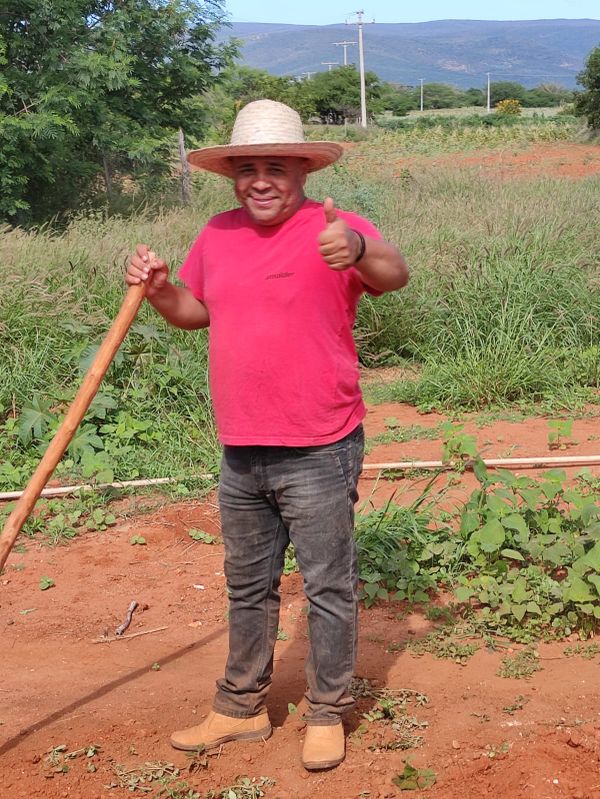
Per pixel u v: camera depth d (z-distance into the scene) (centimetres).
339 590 333
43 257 981
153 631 466
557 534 477
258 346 312
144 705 388
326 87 7700
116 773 340
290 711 375
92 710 384
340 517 327
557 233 1152
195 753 351
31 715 382
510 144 4216
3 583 525
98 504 630
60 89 1684
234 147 300
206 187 2039
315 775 337
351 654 340
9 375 787
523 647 429
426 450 720
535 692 387
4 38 1706
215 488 653
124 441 721
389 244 308
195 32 2081
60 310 862
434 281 1055
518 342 946
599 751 344
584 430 768
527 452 709
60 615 486
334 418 320
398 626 454
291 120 311
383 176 2381
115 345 325
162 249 1061
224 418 325
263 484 329
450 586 485
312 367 313
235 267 315
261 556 342
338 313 316
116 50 1819
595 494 541
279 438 317
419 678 402
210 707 385
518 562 488
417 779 330
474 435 763
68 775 340
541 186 1912
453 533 517
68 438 317
